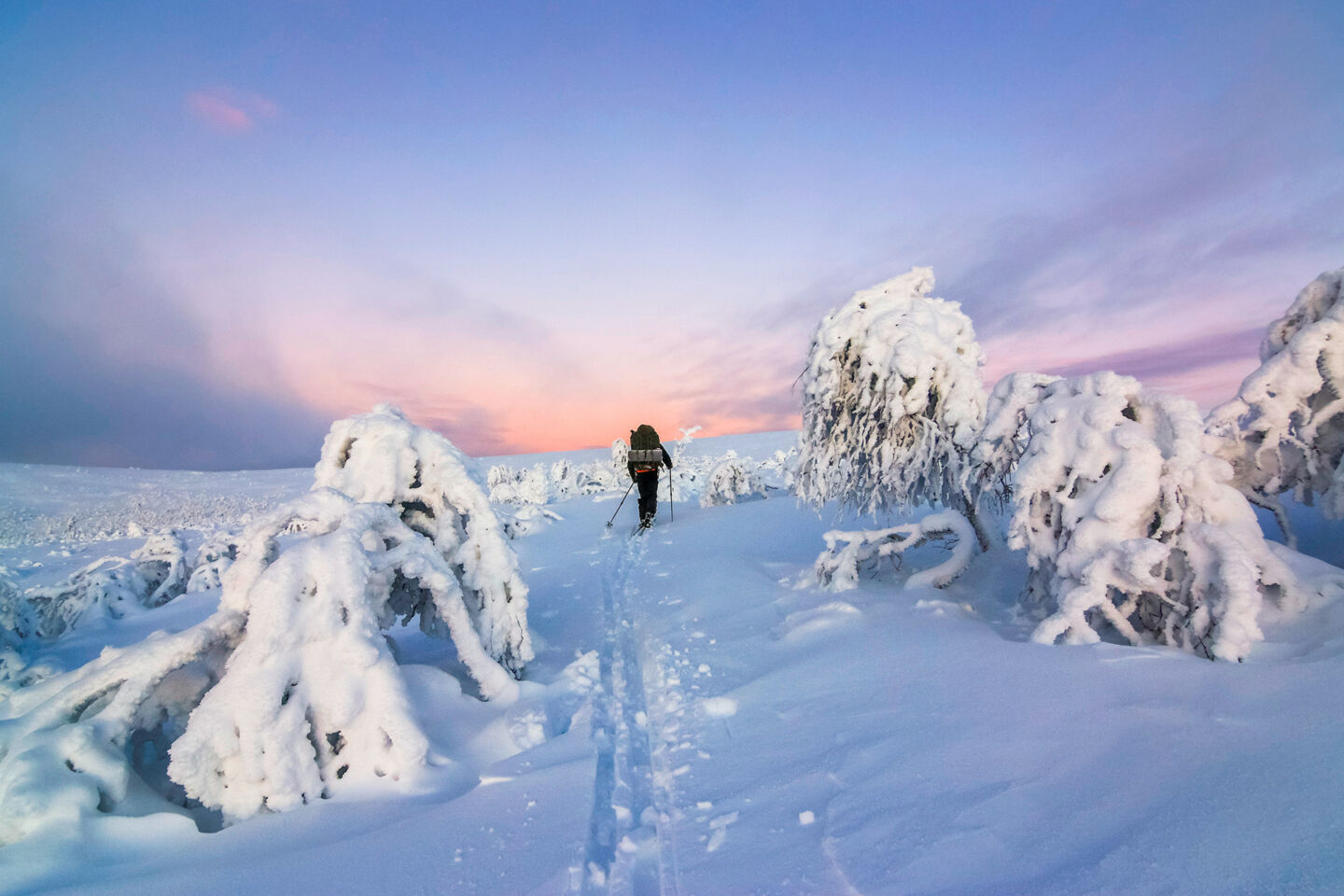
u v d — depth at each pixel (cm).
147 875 175
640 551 854
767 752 234
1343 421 317
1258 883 114
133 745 244
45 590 693
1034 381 399
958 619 355
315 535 297
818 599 450
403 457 367
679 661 376
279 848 191
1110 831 140
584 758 246
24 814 185
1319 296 342
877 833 162
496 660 354
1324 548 345
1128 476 283
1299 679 191
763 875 158
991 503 495
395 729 238
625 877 170
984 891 131
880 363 529
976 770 181
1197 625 241
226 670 252
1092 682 221
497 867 173
